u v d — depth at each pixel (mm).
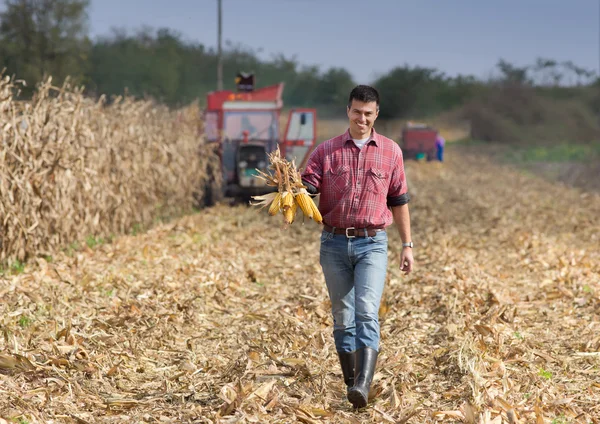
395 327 12625
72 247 18984
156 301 13938
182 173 27062
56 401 9008
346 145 8828
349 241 8938
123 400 9117
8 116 16922
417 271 17172
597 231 23859
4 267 16469
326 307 13820
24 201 16891
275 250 20500
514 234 22594
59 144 18297
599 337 11766
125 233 22484
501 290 15125
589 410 8914
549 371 10469
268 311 13852
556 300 14617
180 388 9766
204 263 17672
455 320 12617
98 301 13797
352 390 8547
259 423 8445
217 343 11930
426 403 9188
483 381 9375
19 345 10734
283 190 8773
